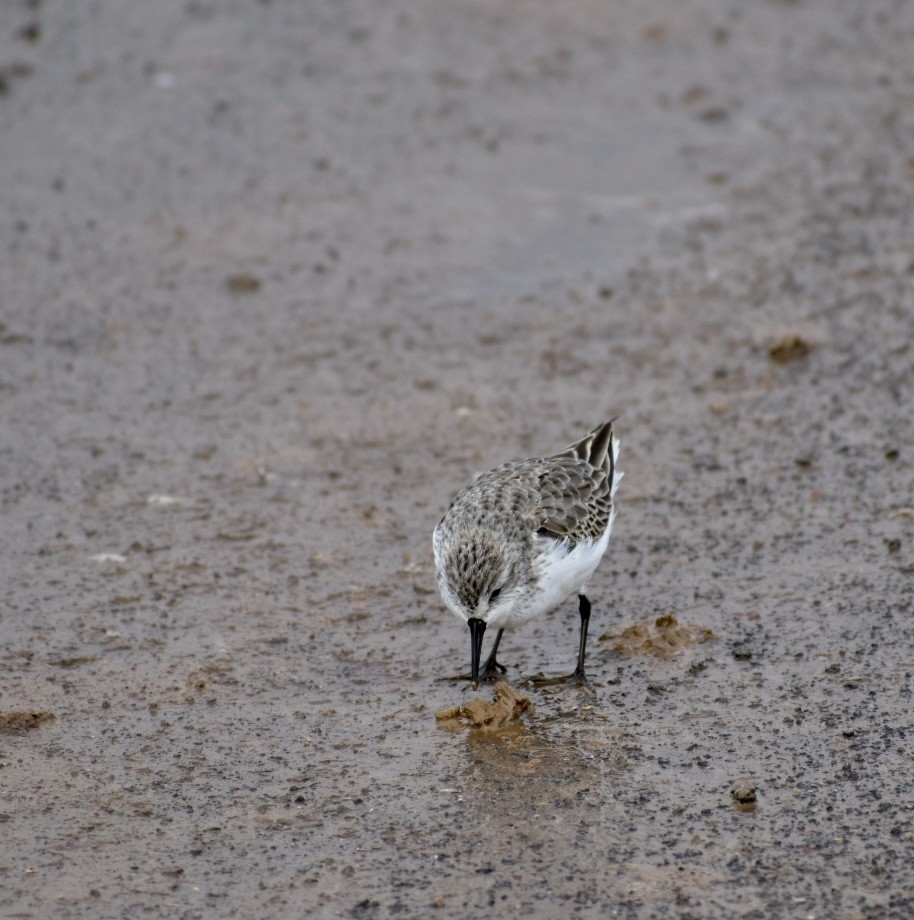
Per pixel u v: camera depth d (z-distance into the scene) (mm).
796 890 8164
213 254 18219
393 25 24891
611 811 8984
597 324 16531
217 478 13633
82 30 24641
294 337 16375
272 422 14656
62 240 18578
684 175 20062
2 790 9359
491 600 9984
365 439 14359
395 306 17031
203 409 14891
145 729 10055
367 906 8180
